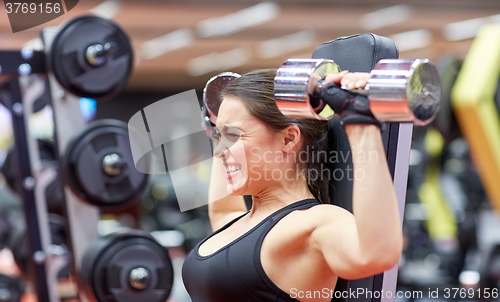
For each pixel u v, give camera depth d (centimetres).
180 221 676
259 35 1006
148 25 899
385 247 96
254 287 122
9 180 396
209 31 964
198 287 132
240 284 123
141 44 1053
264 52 1193
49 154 397
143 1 742
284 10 823
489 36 341
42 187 310
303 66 109
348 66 145
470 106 324
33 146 312
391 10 846
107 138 275
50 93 280
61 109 282
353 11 838
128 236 271
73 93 274
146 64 1269
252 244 124
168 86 1556
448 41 1100
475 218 461
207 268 129
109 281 262
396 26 960
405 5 816
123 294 263
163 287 273
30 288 433
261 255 122
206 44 1077
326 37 1036
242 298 123
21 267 382
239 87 133
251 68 155
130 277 264
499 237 486
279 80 110
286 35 1016
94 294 262
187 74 1437
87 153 269
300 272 120
